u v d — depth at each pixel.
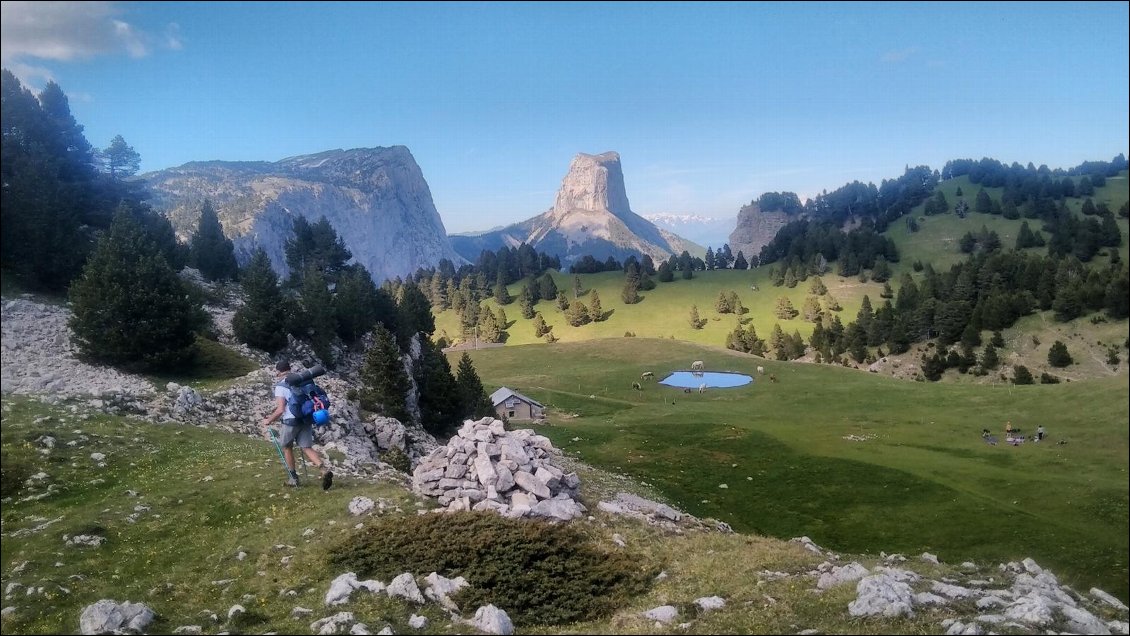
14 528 18.80
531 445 26.17
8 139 66.75
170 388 40.34
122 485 23.44
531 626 13.38
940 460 71.56
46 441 25.84
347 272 145.12
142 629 12.12
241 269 120.69
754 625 12.40
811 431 91.62
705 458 77.19
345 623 12.05
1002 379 157.12
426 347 113.56
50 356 48.25
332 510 20.61
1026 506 54.28
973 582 16.38
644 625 12.79
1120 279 164.12
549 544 17.75
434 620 12.90
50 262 61.97
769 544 21.00
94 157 102.94
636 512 25.09
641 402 135.00
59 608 13.34
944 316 192.25
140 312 51.72
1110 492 53.28
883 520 55.66
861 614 12.62
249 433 39.00
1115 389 88.38
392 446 45.50
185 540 18.22
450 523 18.83
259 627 12.52
